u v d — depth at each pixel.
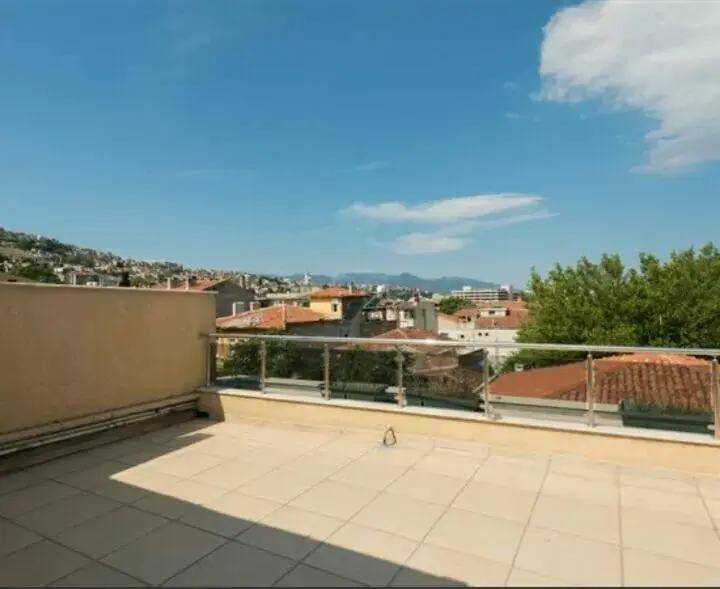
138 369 4.71
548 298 20.38
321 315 37.56
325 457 3.87
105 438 4.33
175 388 5.10
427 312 50.75
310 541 2.48
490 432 3.99
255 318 33.59
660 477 3.34
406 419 4.31
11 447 3.62
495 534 2.55
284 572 2.18
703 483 3.22
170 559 2.30
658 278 18.98
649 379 3.64
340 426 4.61
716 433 3.40
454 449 4.01
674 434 3.49
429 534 2.56
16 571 2.20
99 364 4.35
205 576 2.15
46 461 3.81
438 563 2.26
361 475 3.47
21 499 3.07
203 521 2.73
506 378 4.06
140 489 3.23
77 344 4.17
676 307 17.98
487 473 3.48
